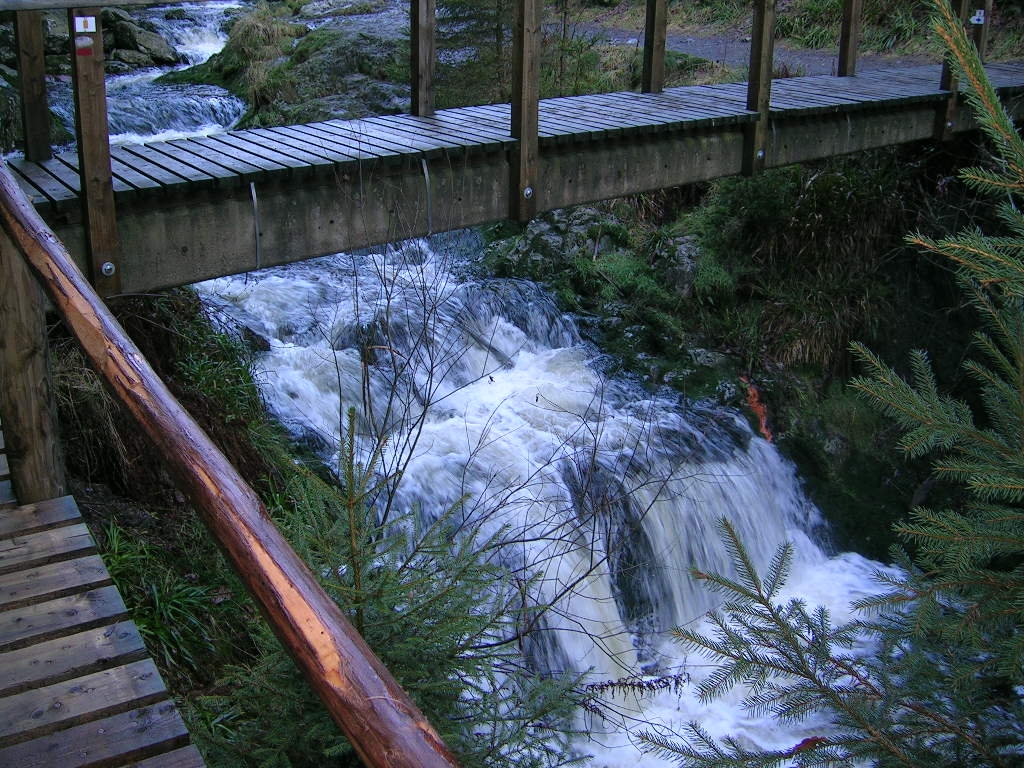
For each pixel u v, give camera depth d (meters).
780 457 7.76
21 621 2.44
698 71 11.46
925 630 2.86
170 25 14.61
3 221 2.29
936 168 9.68
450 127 5.72
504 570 3.43
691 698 5.64
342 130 5.58
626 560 6.08
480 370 7.46
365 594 2.59
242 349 6.18
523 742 3.10
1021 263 2.43
